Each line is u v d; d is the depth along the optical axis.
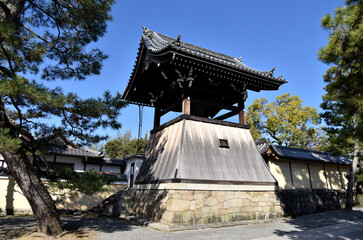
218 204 8.81
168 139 10.84
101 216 11.52
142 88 13.24
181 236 6.72
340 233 6.91
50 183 7.88
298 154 17.81
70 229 7.39
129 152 36.78
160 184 9.16
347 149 15.87
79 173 7.40
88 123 7.61
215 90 11.67
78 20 7.68
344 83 6.03
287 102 28.91
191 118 10.36
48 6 7.75
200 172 8.95
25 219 9.52
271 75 11.56
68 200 12.68
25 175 6.22
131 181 13.83
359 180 16.38
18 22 6.67
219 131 10.85
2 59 7.20
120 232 7.34
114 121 7.41
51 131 7.91
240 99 12.16
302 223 9.10
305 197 12.72
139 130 13.87
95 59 8.21
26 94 5.12
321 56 6.04
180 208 8.02
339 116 15.72
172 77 11.49
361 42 5.38
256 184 9.98
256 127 29.83
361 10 5.41
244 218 9.22
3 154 6.10
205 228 7.91
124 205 11.46
